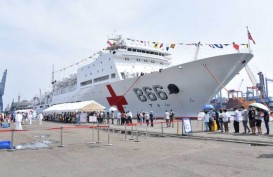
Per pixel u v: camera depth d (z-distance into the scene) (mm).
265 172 6324
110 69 32062
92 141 13320
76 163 7863
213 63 21578
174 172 6492
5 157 9055
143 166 7254
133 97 29078
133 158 8523
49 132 19734
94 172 6652
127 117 25406
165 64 34906
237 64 21500
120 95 30312
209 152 9375
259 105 14695
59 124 31828
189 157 8469
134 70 31203
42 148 11172
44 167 7363
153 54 34344
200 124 22828
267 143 11203
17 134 18312
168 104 26391
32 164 7801
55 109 35812
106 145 11922
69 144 12445
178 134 15781
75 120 33250
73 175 6387
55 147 11453
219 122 17531
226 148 10258
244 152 9258
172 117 22219
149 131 18219
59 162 8062
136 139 14086
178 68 23406
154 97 27062
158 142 12688
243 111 15492
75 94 42031
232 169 6703
